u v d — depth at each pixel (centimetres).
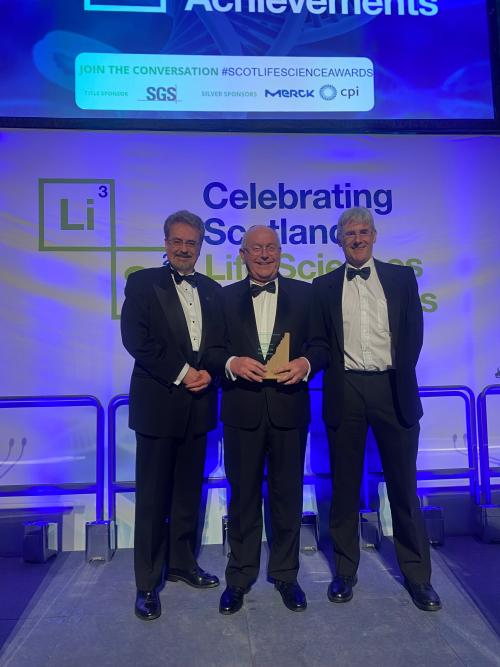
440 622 248
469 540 350
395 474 269
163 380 263
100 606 268
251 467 264
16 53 346
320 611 259
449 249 363
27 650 230
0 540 333
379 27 366
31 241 341
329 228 359
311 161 359
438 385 359
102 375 343
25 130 344
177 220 273
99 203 346
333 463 277
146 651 229
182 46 355
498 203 367
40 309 340
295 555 269
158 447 265
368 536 335
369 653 224
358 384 271
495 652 224
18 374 338
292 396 263
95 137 348
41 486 334
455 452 360
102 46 351
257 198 356
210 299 281
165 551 277
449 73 366
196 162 353
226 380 269
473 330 362
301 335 270
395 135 364
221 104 355
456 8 369
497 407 362
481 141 367
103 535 322
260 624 248
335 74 362
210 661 221
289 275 356
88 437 343
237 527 268
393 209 362
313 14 363
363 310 271
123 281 347
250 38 359
